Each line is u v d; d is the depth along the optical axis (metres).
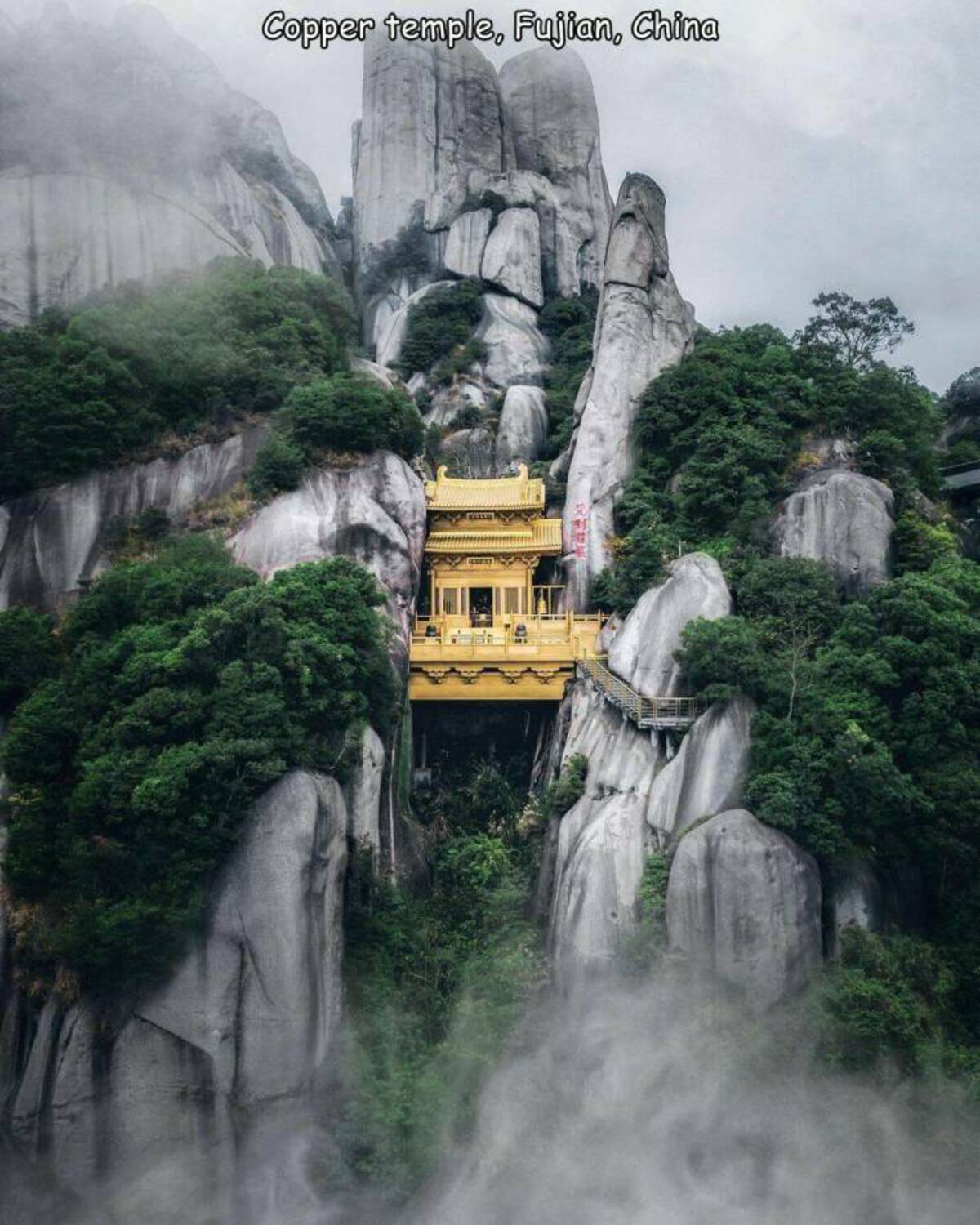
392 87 92.44
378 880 42.03
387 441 51.56
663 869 40.88
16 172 61.12
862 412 55.56
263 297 56.88
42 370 49.28
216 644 39.00
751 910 38.62
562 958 41.59
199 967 35.94
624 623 48.47
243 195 79.94
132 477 49.38
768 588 47.09
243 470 49.91
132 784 36.31
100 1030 35.53
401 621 48.69
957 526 54.59
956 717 41.34
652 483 55.69
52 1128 34.91
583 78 97.12
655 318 60.38
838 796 40.06
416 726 52.53
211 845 36.28
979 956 38.88
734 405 54.53
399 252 89.94
